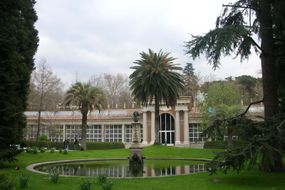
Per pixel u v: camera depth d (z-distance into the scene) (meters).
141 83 42.34
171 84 43.50
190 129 61.50
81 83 48.19
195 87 90.25
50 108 68.25
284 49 16.53
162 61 43.03
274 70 15.97
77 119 66.25
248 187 12.73
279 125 12.63
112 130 66.44
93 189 11.80
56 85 65.88
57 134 65.38
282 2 14.17
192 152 37.16
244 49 15.20
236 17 16.48
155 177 15.58
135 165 25.31
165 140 60.84
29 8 28.50
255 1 15.24
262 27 15.33
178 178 15.29
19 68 23.59
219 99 51.84
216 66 14.30
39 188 12.26
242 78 69.69
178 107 60.28
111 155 35.44
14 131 20.06
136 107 68.31
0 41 16.84
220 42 13.31
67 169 21.95
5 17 17.45
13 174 16.42
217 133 14.93
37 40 29.80
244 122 14.08
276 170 15.62
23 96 25.67
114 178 15.26
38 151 35.53
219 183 13.78
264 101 15.89
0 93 17.64
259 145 12.06
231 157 12.27
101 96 48.59
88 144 56.66
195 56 14.33
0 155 18.47
